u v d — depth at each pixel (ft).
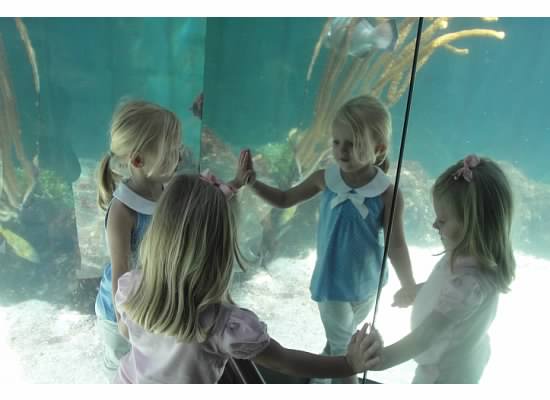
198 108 10.14
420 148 2.81
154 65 9.42
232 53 5.74
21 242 7.04
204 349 3.58
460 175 2.68
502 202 2.59
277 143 4.87
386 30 2.99
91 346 6.39
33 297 6.94
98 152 7.71
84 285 7.16
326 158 3.90
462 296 2.89
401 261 3.13
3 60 7.13
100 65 8.16
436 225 2.87
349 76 3.49
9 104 7.07
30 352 6.48
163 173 5.27
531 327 2.71
